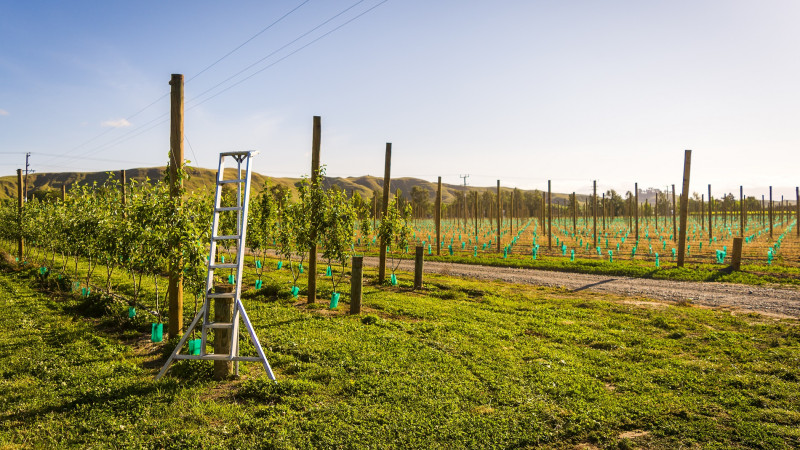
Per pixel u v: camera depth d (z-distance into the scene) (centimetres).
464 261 3081
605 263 2662
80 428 643
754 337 1129
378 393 764
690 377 860
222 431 629
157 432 631
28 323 1227
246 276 2180
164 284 1897
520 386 808
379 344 1039
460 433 632
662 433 648
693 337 1145
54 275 1973
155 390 768
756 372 892
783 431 643
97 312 1379
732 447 611
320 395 757
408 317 1366
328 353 967
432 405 716
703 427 664
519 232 6825
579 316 1385
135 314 1262
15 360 922
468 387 797
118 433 633
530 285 2061
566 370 895
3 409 702
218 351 821
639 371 899
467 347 1030
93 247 1512
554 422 678
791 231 6378
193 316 1296
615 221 9881
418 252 1908
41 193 5034
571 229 7444
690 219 9650
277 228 1889
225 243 1881
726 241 4875
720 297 1705
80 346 1025
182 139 1036
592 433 648
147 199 1100
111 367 880
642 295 1783
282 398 736
